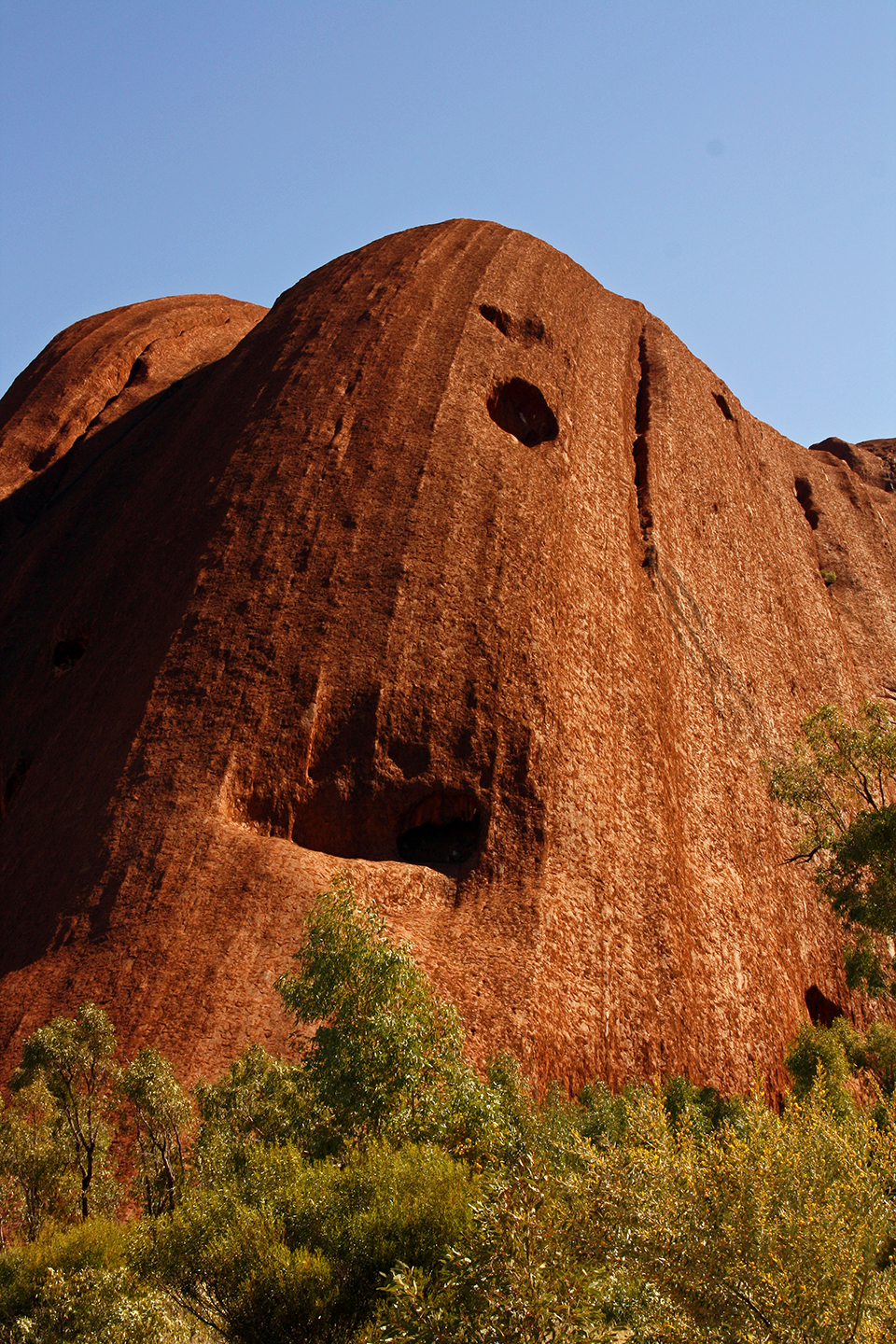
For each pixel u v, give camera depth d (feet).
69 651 107.04
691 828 94.43
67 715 94.89
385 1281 25.48
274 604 86.38
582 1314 19.76
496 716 82.23
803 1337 19.84
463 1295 21.08
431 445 98.89
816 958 100.53
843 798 72.49
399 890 71.41
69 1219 44.16
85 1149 45.93
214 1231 28.37
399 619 85.20
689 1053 74.79
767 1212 21.48
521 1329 19.65
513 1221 21.66
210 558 91.56
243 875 68.54
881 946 70.54
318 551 89.97
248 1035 59.88
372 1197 28.14
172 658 84.53
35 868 77.71
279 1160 31.86
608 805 83.87
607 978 72.69
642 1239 21.24
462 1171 28.32
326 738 78.95
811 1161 22.99
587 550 103.45
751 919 92.99
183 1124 44.50
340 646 83.46
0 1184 43.62
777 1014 87.71
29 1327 28.94
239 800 75.05
